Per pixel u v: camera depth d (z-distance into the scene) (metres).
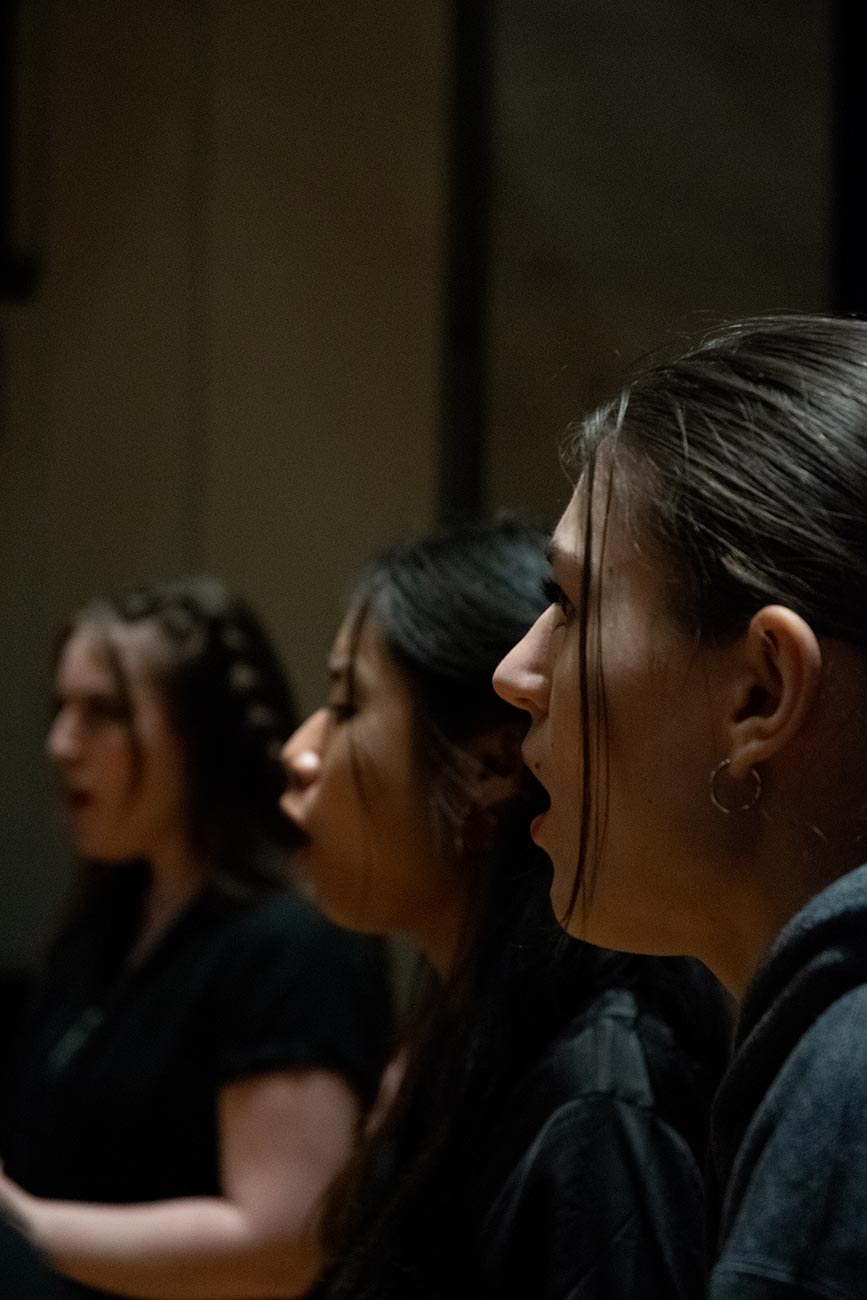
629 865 1.61
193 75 7.88
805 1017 1.41
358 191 7.56
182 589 4.37
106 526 8.11
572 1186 2.08
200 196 7.88
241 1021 3.71
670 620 1.58
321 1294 3.54
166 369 7.96
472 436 7.31
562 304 7.29
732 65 7.30
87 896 4.38
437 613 2.67
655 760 1.58
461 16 7.33
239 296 7.80
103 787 4.14
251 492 7.75
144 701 4.13
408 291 7.45
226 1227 3.52
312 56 7.65
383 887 2.75
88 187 8.22
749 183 7.28
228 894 3.97
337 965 3.79
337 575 7.57
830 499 1.52
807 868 1.52
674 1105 2.18
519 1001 2.38
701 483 1.57
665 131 7.30
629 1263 2.01
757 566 1.52
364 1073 3.70
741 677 1.54
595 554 1.64
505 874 2.54
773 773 1.53
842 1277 1.25
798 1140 1.31
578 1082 2.18
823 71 7.27
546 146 7.29
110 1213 3.59
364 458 7.53
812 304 7.26
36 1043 4.24
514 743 2.61
